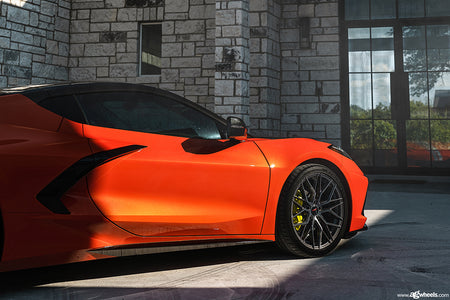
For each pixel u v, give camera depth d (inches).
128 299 88.3
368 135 406.3
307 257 122.3
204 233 109.3
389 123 403.5
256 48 375.9
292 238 118.2
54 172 91.9
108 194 98.0
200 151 110.1
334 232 126.9
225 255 126.6
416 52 400.5
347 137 408.5
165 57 394.3
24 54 359.3
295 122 400.5
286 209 118.0
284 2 403.5
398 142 402.0
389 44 404.2
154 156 103.4
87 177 95.7
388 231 160.1
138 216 100.7
